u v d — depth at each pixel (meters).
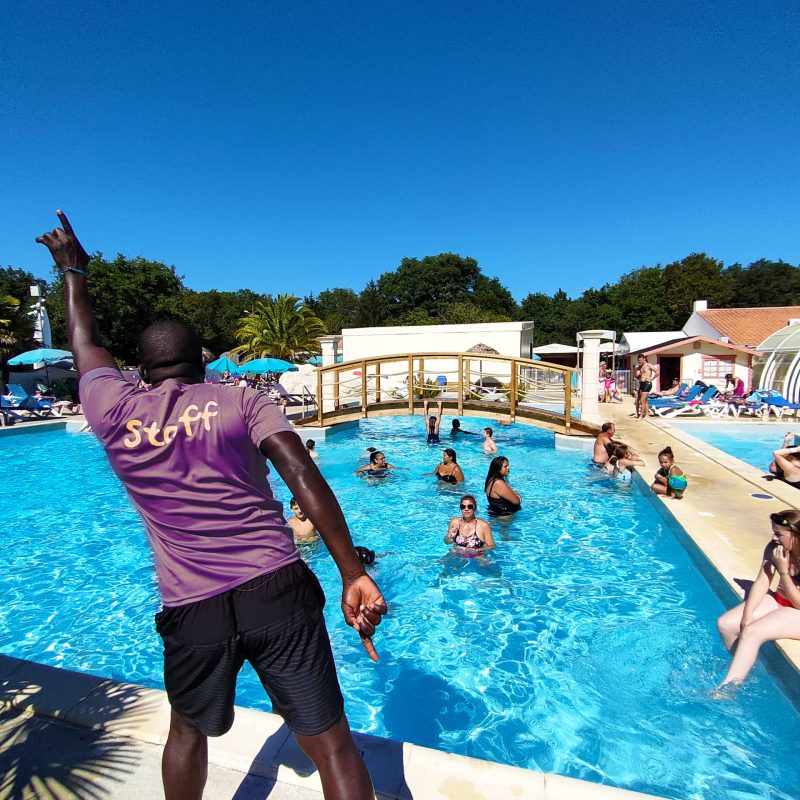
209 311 58.44
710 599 5.16
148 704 2.63
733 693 3.66
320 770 1.52
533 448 13.48
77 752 2.34
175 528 1.43
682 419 16.62
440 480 10.23
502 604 5.33
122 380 1.56
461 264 66.12
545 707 3.77
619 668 4.18
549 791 2.05
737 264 69.31
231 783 2.13
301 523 6.89
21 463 13.05
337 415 15.27
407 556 6.61
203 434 1.40
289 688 1.46
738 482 8.51
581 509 8.34
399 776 2.13
